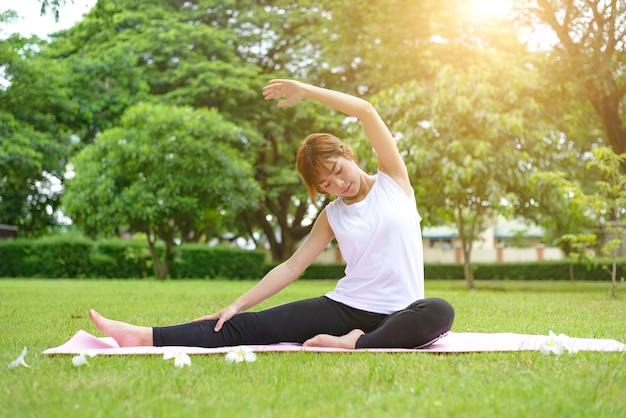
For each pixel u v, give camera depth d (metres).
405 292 3.26
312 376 2.48
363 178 3.33
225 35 19.56
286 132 20.59
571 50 11.54
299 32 19.94
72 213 15.48
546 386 2.23
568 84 11.80
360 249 3.23
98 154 15.09
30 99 18.28
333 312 3.26
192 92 18.89
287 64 20.30
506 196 10.99
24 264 17.02
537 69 12.06
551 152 11.62
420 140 11.45
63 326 4.52
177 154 14.83
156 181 14.82
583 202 9.10
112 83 19.98
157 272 15.85
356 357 2.90
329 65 17.75
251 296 3.28
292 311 3.25
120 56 18.91
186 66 18.81
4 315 5.37
